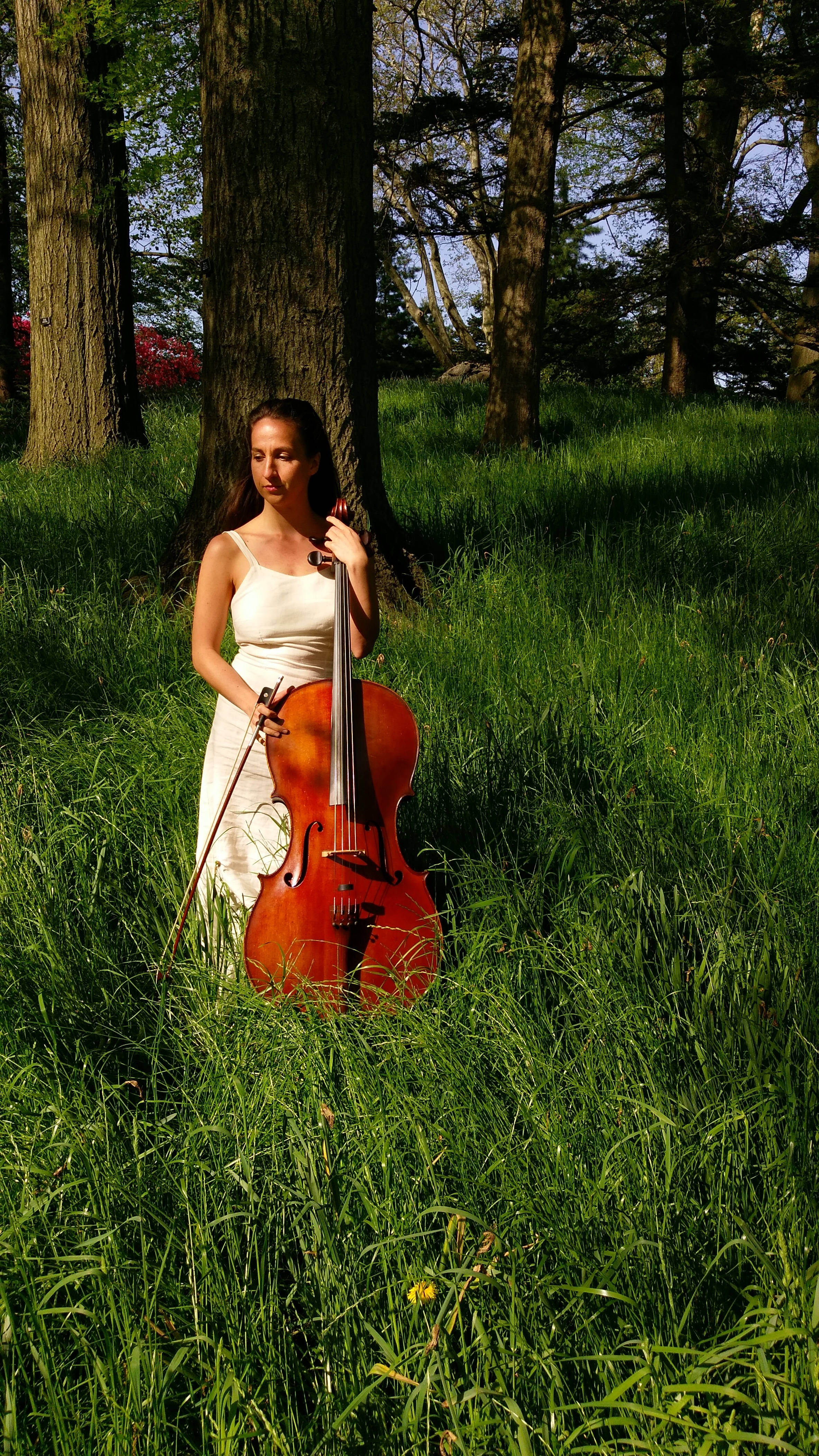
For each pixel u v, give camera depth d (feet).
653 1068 7.63
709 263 56.95
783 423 38.17
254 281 16.89
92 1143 6.97
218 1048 8.13
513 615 17.26
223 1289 5.99
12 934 9.35
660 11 49.55
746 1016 7.90
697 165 59.72
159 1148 7.30
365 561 9.52
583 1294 5.83
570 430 39.68
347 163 16.70
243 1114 7.36
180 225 38.60
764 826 11.00
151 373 60.59
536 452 33.35
